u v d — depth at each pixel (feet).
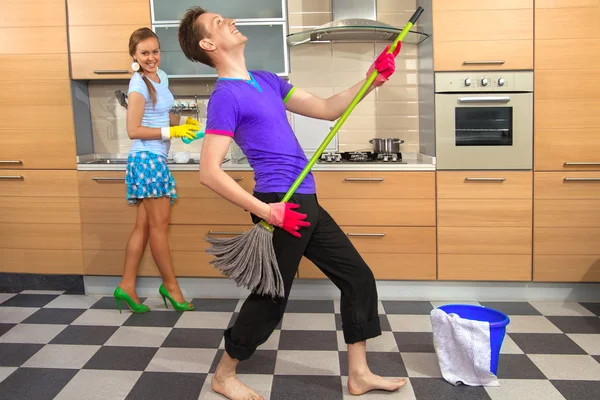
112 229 10.86
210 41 6.24
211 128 6.04
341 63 11.64
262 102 6.27
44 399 6.93
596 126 9.86
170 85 11.95
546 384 7.09
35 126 10.84
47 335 9.00
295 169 6.36
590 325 9.10
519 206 10.10
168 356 8.16
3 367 7.83
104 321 9.62
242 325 6.52
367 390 6.91
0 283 11.43
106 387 7.22
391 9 11.46
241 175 10.40
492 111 9.98
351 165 10.22
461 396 6.82
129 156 9.75
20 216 11.06
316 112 7.02
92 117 12.03
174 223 10.61
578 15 9.71
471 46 9.91
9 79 10.80
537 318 9.46
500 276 10.25
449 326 7.10
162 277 10.27
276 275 6.20
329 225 6.61
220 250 6.36
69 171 10.85
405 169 10.18
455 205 10.18
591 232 10.05
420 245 10.30
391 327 9.14
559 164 9.98
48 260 11.10
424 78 10.88
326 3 11.50
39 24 10.67
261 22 10.84
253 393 6.79
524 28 9.81
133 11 10.66
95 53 10.69
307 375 7.47
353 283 6.65
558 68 9.83
